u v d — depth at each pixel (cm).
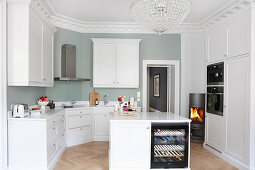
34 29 295
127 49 464
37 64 309
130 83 465
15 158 275
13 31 275
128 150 266
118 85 464
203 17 438
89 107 452
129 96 497
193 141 460
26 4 272
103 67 462
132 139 267
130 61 465
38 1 342
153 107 796
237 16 318
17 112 282
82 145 425
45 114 318
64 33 455
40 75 321
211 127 395
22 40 275
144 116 297
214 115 384
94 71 462
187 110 495
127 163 267
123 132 266
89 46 492
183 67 497
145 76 498
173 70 511
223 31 358
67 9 401
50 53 371
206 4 368
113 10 407
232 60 331
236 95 319
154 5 198
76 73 480
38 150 276
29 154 276
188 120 268
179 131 274
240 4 338
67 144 412
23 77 276
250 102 287
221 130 359
